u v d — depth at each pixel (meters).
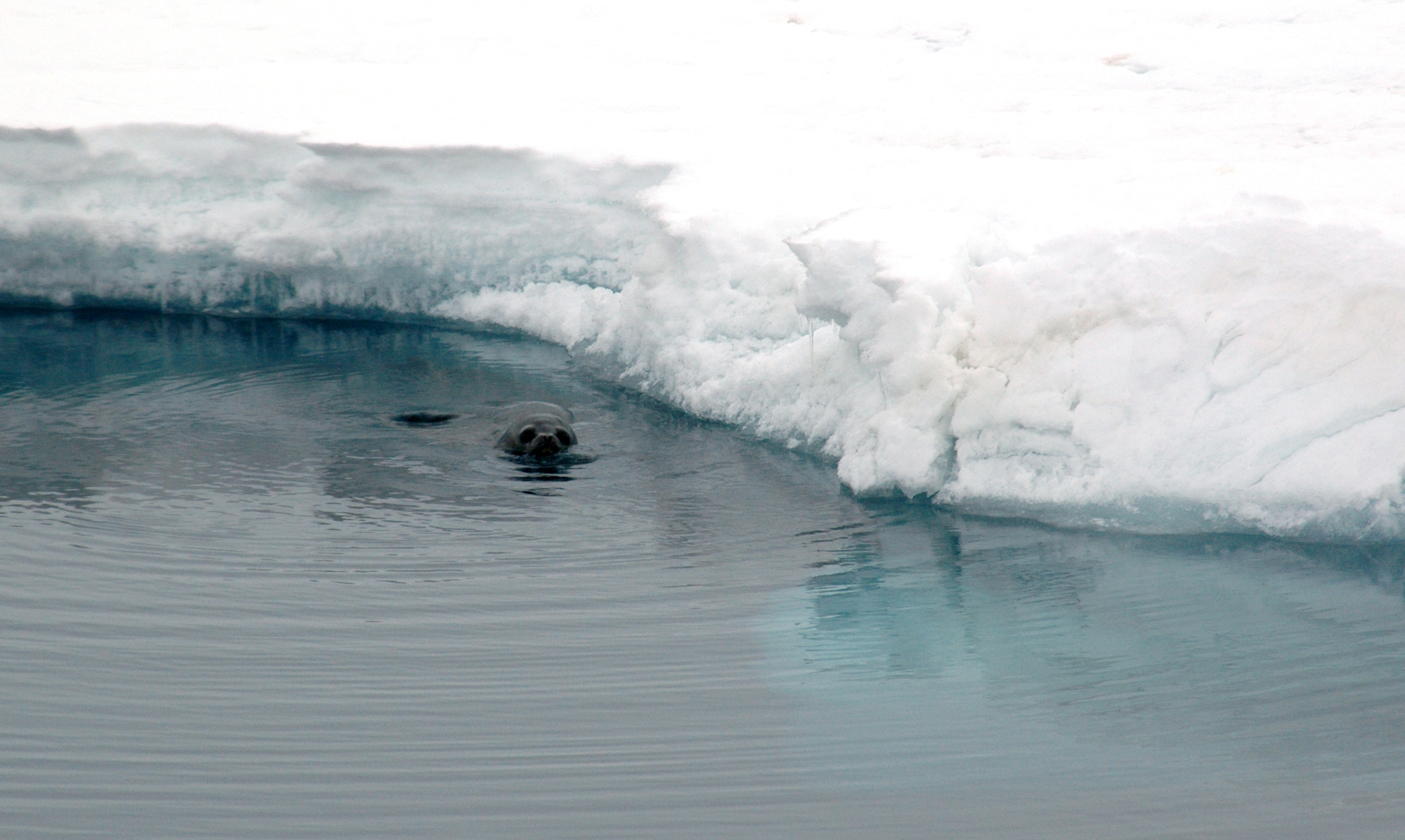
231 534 16.25
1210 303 16.30
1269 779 10.62
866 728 11.60
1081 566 15.09
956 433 17.33
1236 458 15.59
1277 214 16.69
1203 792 10.46
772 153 26.27
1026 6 39.09
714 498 17.73
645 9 41.06
